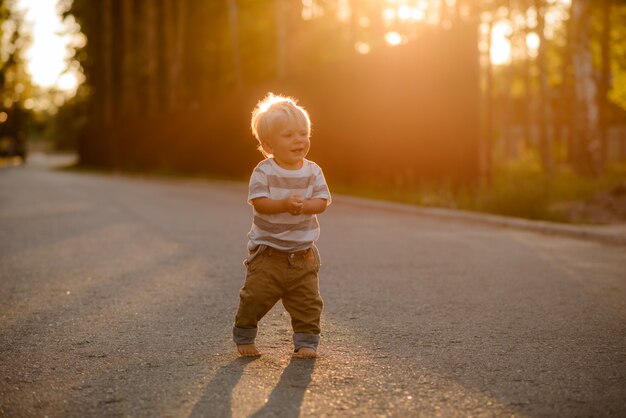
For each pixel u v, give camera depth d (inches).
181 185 997.2
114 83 1918.1
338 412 132.6
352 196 672.4
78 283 269.4
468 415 131.7
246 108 991.0
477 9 1010.1
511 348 178.5
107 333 193.8
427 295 245.6
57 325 203.5
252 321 168.4
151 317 212.7
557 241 389.4
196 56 1595.7
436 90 627.5
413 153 653.3
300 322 168.9
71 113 2637.8
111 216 534.9
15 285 266.4
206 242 385.1
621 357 170.6
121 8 1905.8
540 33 892.0
